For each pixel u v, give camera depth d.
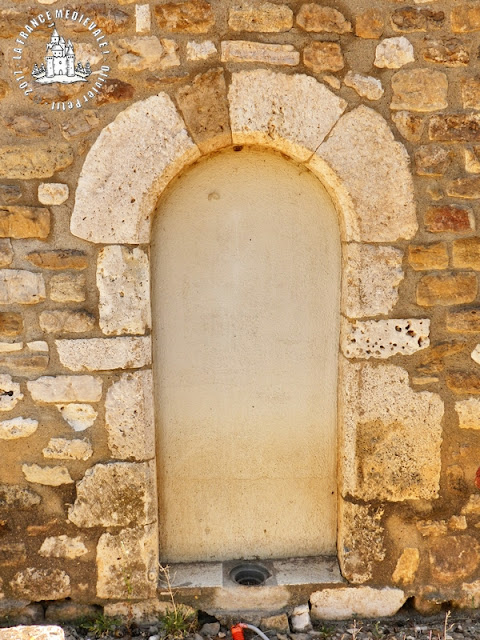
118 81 2.91
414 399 3.12
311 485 3.35
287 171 3.18
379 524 3.20
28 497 3.09
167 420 3.28
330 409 3.32
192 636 3.10
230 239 3.21
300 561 3.35
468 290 3.07
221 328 3.26
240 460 3.33
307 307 3.26
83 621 3.17
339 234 3.21
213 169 3.17
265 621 3.17
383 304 3.08
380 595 3.22
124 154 2.95
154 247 3.18
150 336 3.10
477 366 3.11
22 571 3.12
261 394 3.30
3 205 2.94
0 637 2.22
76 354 3.02
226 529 3.35
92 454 3.08
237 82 2.93
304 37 2.92
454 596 3.22
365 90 2.95
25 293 2.98
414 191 3.02
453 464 3.16
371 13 2.92
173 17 2.88
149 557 3.15
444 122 2.99
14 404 3.03
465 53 2.96
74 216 2.96
